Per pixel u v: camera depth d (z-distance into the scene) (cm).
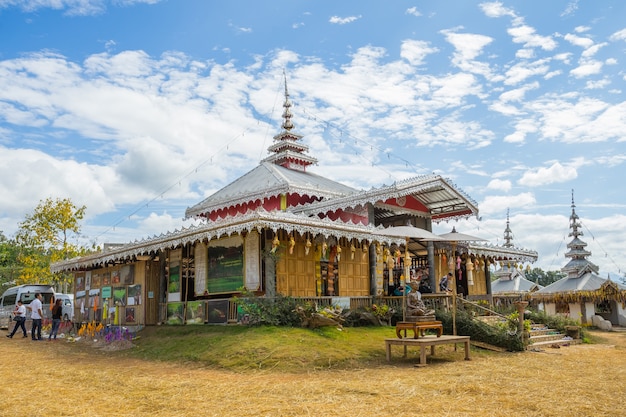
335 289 1966
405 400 862
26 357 1542
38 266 3941
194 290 1988
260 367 1212
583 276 3316
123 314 2217
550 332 1995
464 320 1677
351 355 1321
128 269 2222
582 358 1459
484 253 2558
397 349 1460
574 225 3481
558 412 782
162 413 804
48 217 3856
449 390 941
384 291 2166
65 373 1216
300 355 1266
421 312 1367
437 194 2420
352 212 2189
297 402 859
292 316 1579
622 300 2953
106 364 1382
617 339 2191
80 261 2494
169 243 1830
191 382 1062
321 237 1916
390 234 1641
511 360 1388
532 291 3766
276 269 1753
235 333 1528
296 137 3045
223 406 841
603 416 759
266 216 1541
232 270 1802
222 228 1619
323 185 2652
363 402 851
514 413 775
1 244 5103
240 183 2753
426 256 2531
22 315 2209
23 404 875
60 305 2162
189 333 1717
